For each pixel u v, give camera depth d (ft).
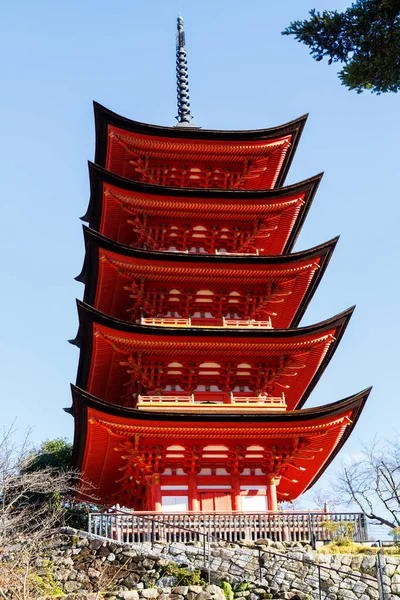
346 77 59.06
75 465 122.93
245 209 130.52
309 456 117.70
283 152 139.33
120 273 122.52
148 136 133.18
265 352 120.26
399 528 104.12
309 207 135.54
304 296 133.59
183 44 161.79
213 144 135.54
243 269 124.26
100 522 97.04
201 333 116.57
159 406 115.96
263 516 101.96
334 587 90.43
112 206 130.21
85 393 106.01
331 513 102.22
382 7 56.95
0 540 90.63
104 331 114.01
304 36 59.31
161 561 92.17
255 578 91.61
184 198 128.57
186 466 112.68
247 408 118.32
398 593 90.02
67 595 86.89
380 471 167.43
